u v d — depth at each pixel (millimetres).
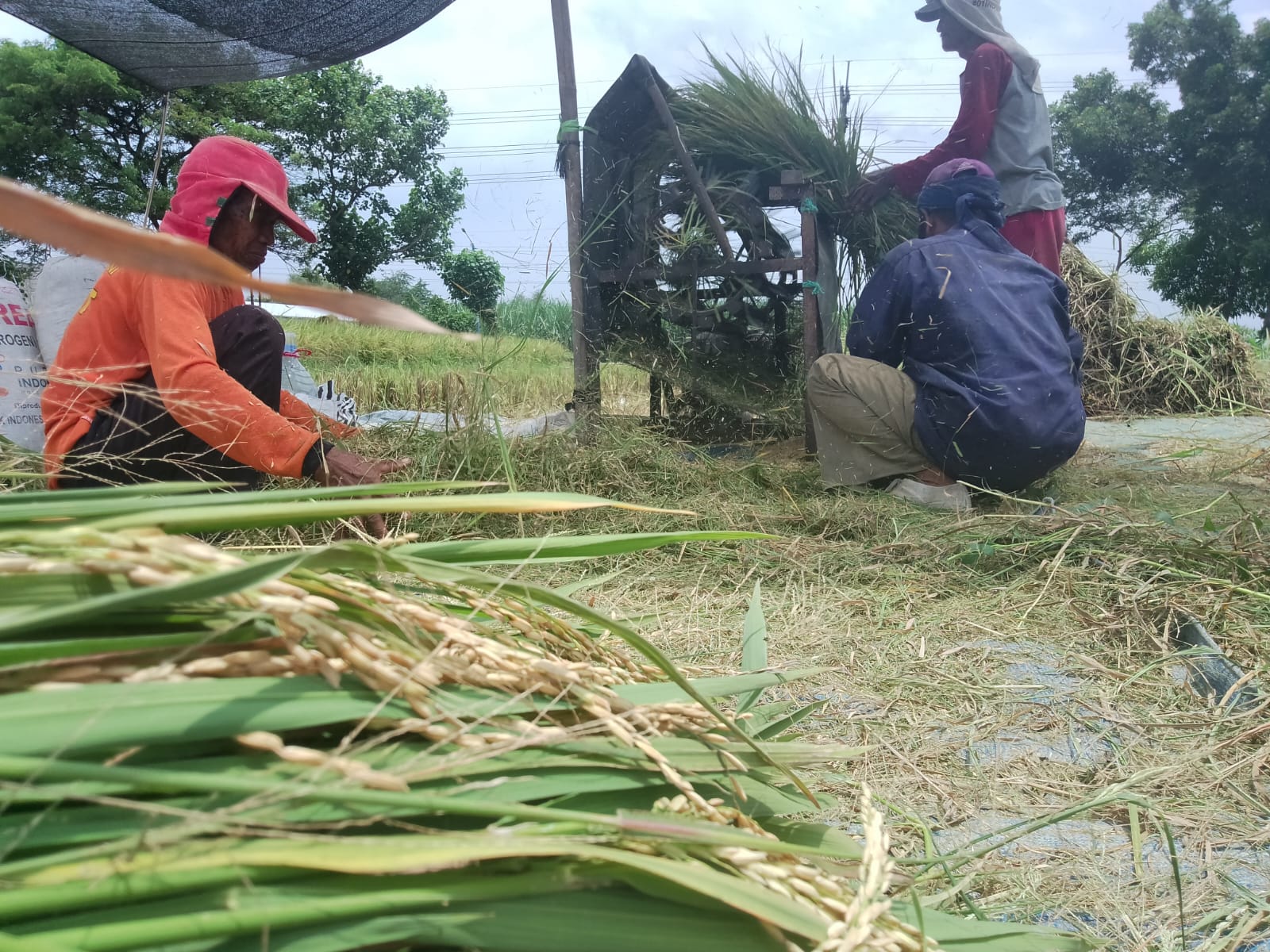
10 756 641
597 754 939
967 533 3141
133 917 665
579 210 4605
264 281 528
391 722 833
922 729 1893
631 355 4809
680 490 3836
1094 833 1514
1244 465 4332
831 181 4691
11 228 457
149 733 702
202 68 4496
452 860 702
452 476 3693
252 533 2250
